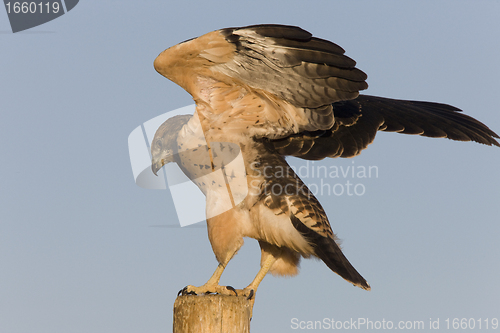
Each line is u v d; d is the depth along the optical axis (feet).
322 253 28.35
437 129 34.32
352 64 26.12
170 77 28.32
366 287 27.58
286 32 25.53
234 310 24.21
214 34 26.17
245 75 27.76
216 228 29.40
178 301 24.81
